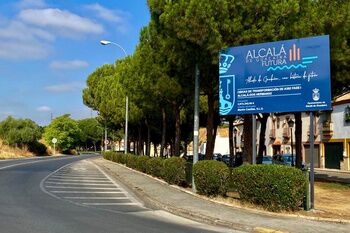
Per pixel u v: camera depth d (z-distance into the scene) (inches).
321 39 530.0
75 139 3978.8
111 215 486.6
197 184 645.9
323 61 527.5
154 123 1663.4
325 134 1835.6
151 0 754.8
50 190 719.1
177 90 912.3
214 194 626.8
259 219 469.4
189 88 853.8
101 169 1418.6
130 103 1563.7
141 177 1018.7
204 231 418.0
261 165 530.6
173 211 539.5
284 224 442.9
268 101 566.9
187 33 624.7
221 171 615.5
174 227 430.6
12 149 2674.7
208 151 833.5
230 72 601.3
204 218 482.9
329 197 676.7
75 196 658.2
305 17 639.8
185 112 1509.6
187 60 723.4
